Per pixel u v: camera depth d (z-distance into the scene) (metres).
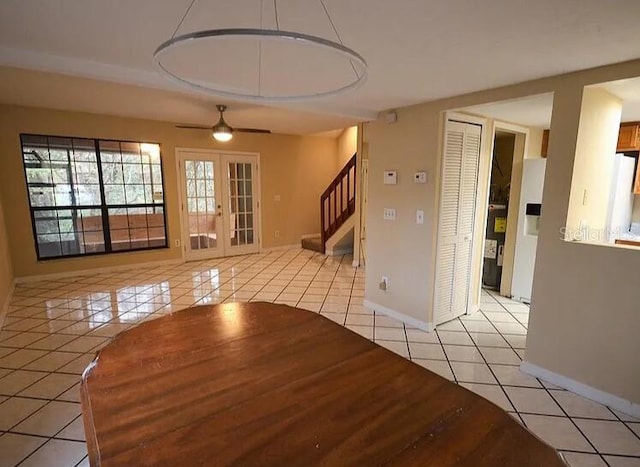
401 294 3.61
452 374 2.66
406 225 3.48
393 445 1.00
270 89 2.85
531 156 4.21
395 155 3.51
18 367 2.70
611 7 1.43
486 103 2.77
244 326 1.82
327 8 1.50
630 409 2.20
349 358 1.49
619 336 2.21
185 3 1.48
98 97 3.91
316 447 0.99
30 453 1.86
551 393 2.43
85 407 1.15
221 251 6.58
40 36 1.87
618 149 3.67
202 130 6.07
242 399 1.20
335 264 6.10
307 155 7.49
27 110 4.59
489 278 4.74
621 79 2.11
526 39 1.79
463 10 1.50
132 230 5.67
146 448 0.98
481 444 1.00
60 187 5.01
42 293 4.43
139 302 4.14
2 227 4.29
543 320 2.56
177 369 1.39
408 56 2.05
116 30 1.80
